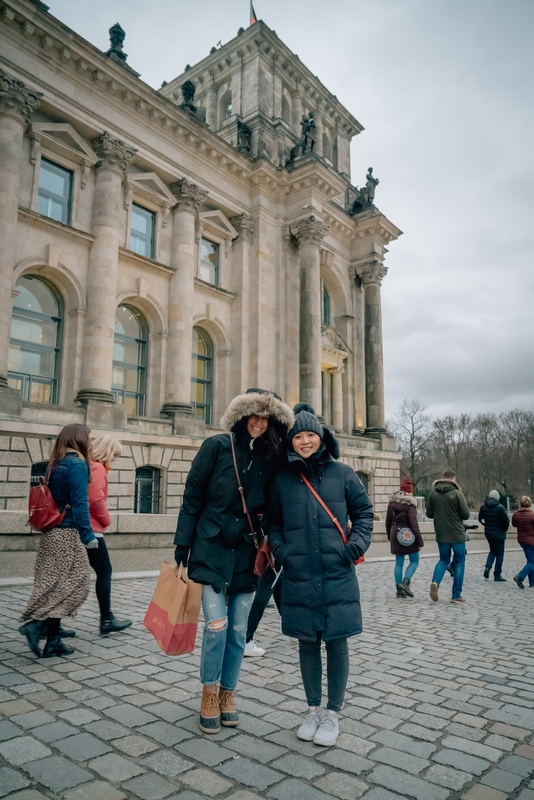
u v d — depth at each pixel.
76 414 24.52
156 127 30.27
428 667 6.61
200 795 3.55
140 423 27.44
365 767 4.01
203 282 32.50
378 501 40.31
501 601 11.89
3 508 21.22
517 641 8.08
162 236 30.86
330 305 43.47
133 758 4.02
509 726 4.85
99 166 27.47
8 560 13.85
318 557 4.63
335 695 4.51
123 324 30.08
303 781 3.78
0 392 21.78
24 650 6.66
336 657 4.57
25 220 24.45
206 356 34.88
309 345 34.75
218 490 4.78
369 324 42.53
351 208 44.88
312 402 34.22
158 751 4.14
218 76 42.19
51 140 25.39
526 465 106.12
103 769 3.83
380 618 9.52
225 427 4.96
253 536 4.89
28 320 25.56
